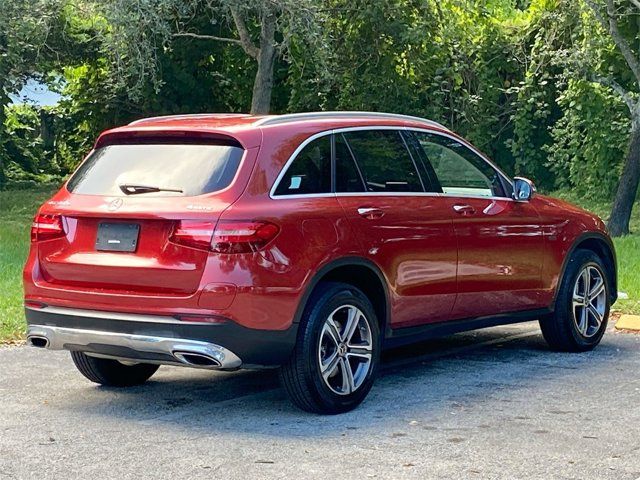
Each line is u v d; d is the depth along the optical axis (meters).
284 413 6.37
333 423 6.09
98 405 6.63
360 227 6.46
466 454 5.41
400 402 6.63
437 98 20.41
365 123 6.91
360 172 6.69
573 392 6.88
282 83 22.91
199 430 5.96
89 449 5.58
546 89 21.86
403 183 6.96
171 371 7.80
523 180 7.75
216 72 23.31
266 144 6.25
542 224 7.95
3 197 22.84
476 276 7.36
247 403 6.67
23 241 15.52
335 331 6.28
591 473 5.08
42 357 8.19
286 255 6.00
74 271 6.27
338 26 18.86
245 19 17.75
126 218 6.09
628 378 7.34
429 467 5.18
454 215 7.18
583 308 8.35
